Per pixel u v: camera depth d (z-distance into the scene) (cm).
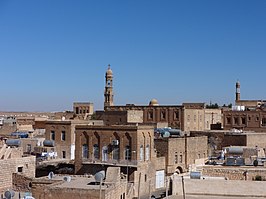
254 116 11038
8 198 4447
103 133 6588
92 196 3997
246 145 8738
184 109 11044
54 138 8481
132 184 5772
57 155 8369
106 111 11275
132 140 6406
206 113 12012
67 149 8356
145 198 6025
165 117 11281
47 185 4459
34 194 4331
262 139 9169
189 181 5006
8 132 10381
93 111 13762
